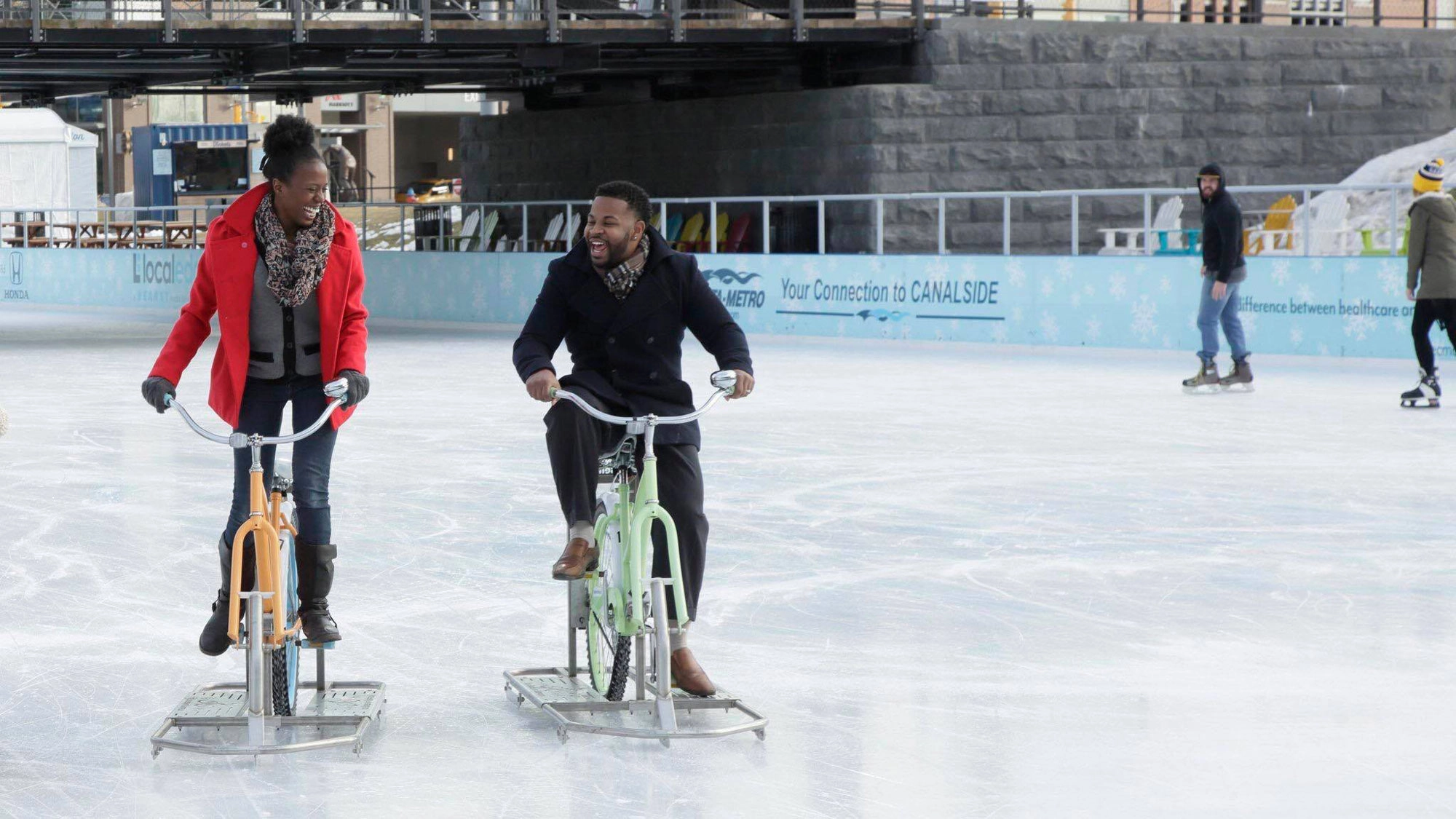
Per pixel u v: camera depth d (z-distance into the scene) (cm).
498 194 3741
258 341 575
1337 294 2091
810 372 2044
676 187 3297
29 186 4462
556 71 3067
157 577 838
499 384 1916
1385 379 1914
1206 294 1750
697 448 600
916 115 2928
